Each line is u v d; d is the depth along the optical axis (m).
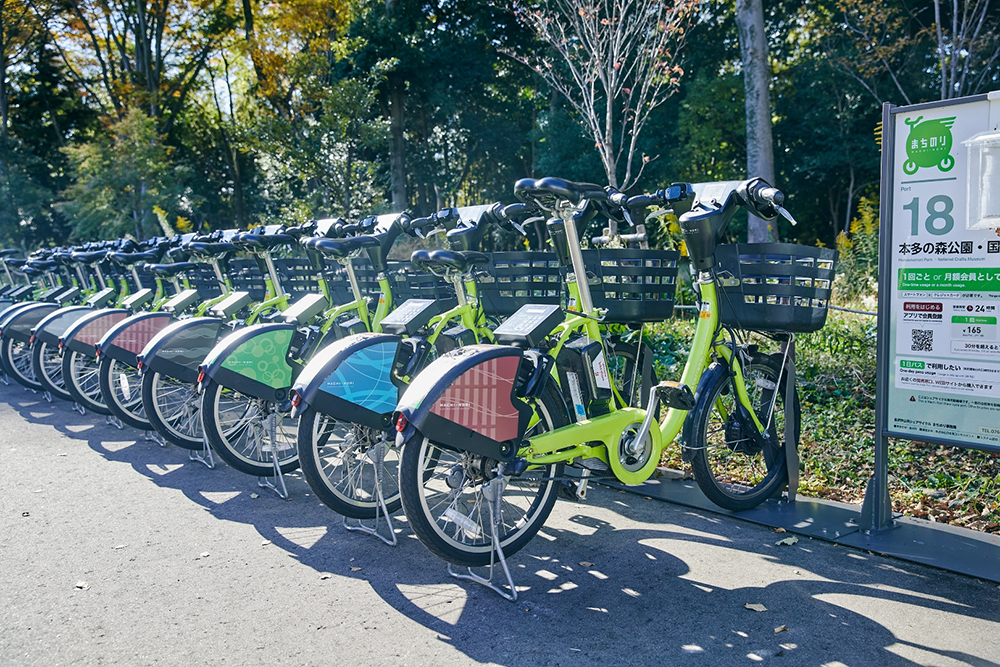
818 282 3.25
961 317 2.83
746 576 2.81
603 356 3.21
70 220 18.70
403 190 21.92
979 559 2.82
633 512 3.56
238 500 3.93
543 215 3.52
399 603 2.71
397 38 19.97
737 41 19.34
